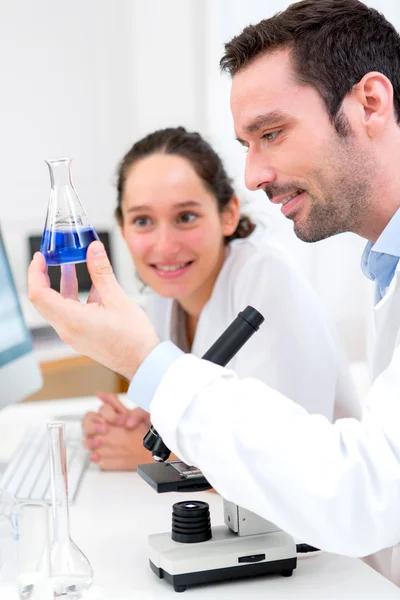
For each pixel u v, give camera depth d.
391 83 1.07
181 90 3.34
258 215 2.43
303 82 1.02
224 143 3.16
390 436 0.85
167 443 0.87
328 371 1.56
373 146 1.05
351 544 0.85
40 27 3.38
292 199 1.08
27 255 3.16
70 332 0.92
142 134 3.43
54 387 2.80
